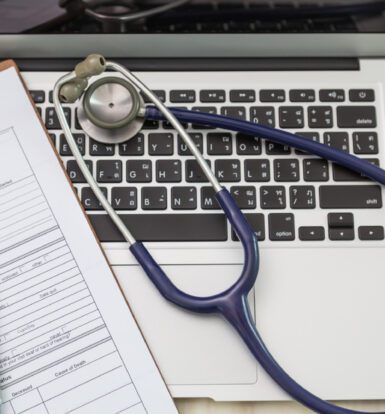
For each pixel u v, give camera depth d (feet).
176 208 1.69
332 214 1.69
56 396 1.53
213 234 1.67
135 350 1.56
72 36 1.76
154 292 1.62
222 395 1.56
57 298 1.60
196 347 1.58
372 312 1.62
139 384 1.54
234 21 1.78
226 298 1.54
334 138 1.76
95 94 1.72
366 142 1.76
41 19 1.75
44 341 1.57
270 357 1.53
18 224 1.66
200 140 1.74
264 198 1.70
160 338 1.59
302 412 1.58
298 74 1.81
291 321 1.61
